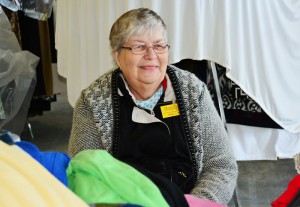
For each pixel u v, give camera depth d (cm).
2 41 250
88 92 150
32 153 72
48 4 262
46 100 336
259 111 231
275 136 249
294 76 229
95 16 235
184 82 148
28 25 304
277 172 278
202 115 148
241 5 209
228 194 146
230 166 151
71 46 255
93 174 77
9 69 250
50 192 50
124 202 74
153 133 146
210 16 205
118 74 149
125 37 139
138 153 147
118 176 76
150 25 138
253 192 252
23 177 49
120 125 146
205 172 151
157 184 97
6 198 46
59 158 76
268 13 215
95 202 72
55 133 372
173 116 146
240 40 212
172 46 208
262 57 219
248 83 220
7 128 266
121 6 221
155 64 141
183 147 147
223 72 230
